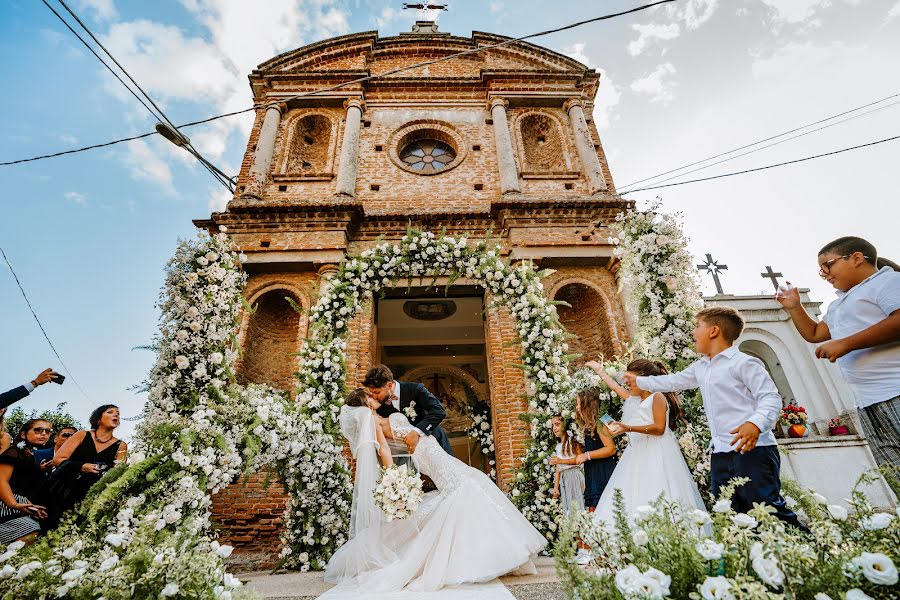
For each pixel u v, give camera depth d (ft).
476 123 39.78
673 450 11.64
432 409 15.87
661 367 13.93
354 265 23.29
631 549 5.78
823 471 26.66
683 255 18.60
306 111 39.78
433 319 46.83
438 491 14.33
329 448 18.81
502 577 12.22
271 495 24.67
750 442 8.84
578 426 17.61
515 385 27.48
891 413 8.13
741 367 10.32
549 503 19.38
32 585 7.35
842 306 9.20
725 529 5.44
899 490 5.68
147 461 12.51
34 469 14.06
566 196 35.19
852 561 4.56
